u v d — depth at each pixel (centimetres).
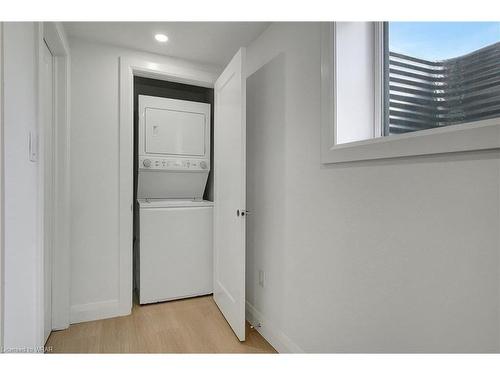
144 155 257
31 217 110
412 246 96
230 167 212
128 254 228
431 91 114
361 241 117
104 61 221
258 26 194
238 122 194
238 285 191
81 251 214
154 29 200
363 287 116
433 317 90
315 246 145
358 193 118
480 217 78
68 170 205
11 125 91
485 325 78
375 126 137
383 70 136
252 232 217
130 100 229
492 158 76
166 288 253
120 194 225
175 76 247
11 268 91
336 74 132
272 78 188
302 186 156
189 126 275
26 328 105
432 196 90
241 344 185
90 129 216
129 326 208
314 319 146
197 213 265
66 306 204
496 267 75
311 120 149
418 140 92
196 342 187
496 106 93
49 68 194
